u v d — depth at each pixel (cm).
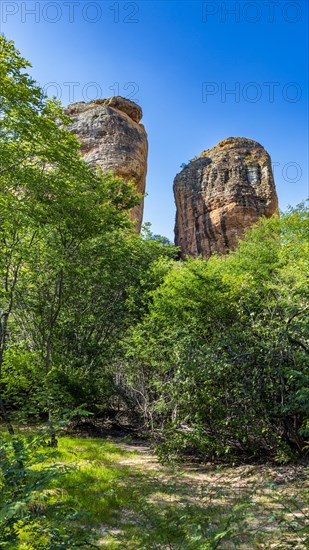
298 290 953
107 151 4341
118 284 1716
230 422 873
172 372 1184
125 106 4856
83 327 1631
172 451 937
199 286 1172
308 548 387
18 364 1111
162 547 406
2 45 1127
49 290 1403
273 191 5266
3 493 335
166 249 2091
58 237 1293
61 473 350
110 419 1534
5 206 1116
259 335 909
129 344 1460
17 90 1102
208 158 5731
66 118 1266
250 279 1209
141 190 4594
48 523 388
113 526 531
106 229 1356
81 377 1472
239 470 827
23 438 422
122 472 808
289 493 634
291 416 875
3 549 324
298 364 830
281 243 2292
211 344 978
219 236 5147
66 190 1215
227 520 413
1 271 1215
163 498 634
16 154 1155
